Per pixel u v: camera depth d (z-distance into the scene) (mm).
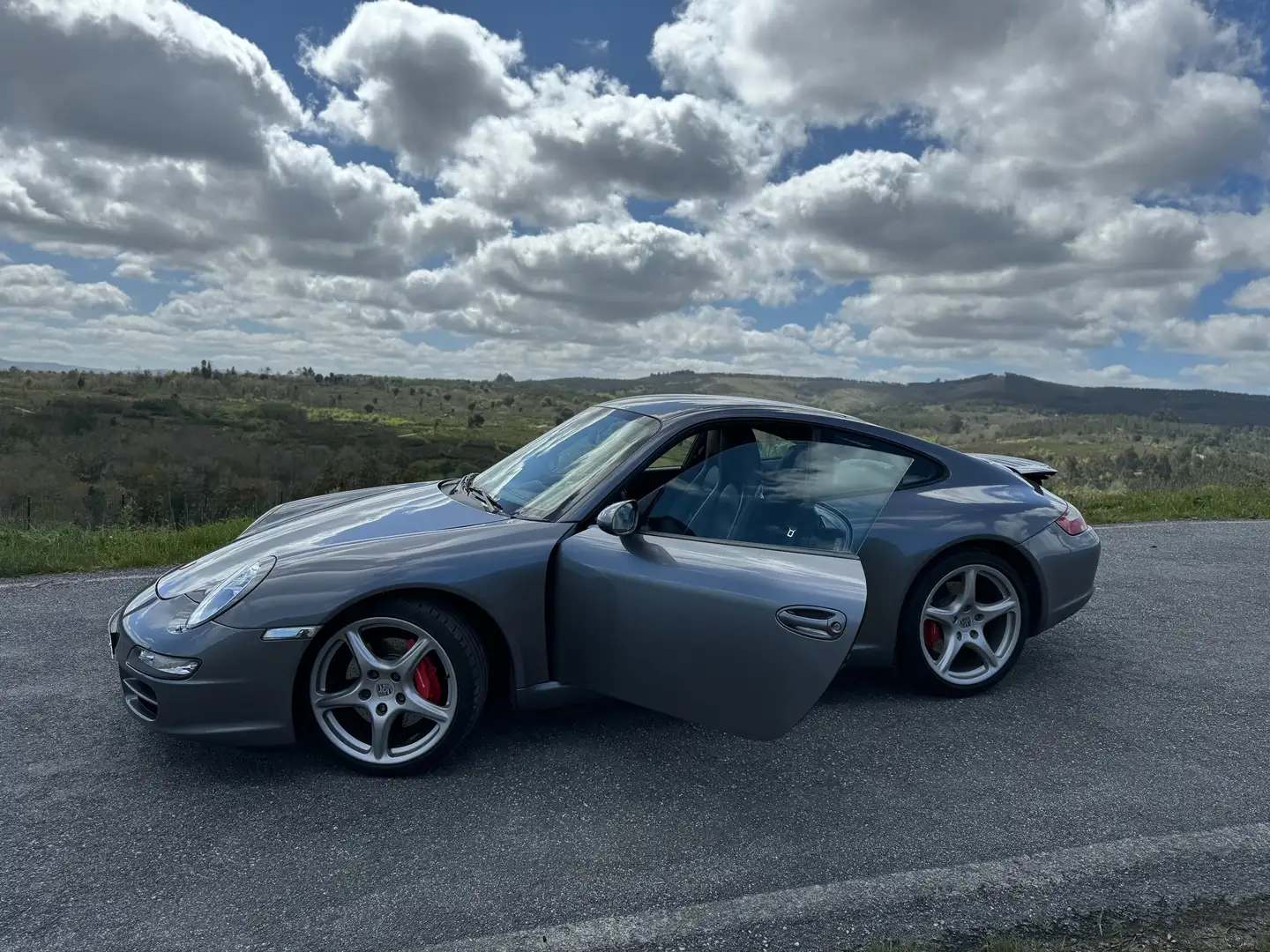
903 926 2287
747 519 3420
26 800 2912
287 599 2996
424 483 4566
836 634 2900
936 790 3096
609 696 3277
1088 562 4230
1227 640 5008
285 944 2176
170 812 2844
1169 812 2955
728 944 2203
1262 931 2279
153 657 2988
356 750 3127
